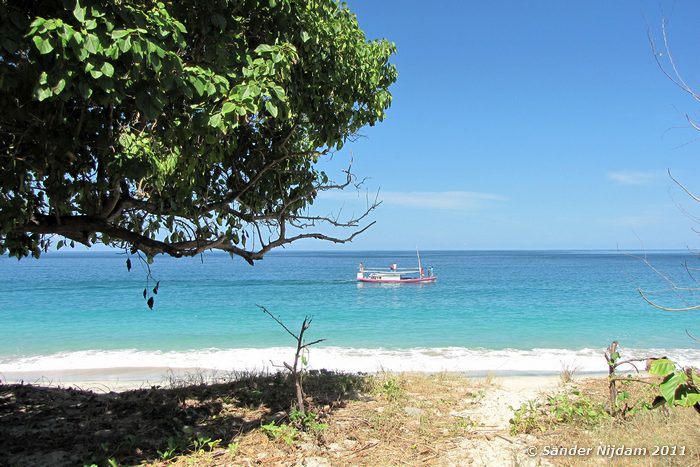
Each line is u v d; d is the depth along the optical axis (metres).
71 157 4.59
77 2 3.11
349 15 5.89
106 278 55.53
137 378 12.16
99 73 3.10
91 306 28.69
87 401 7.66
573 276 58.66
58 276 59.41
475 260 137.00
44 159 4.30
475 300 32.50
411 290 40.41
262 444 5.48
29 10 3.45
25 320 23.50
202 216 6.16
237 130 5.99
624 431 5.64
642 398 7.21
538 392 8.58
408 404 7.36
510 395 8.26
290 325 21.97
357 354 15.51
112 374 12.70
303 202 6.75
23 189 4.23
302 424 5.99
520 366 13.58
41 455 5.29
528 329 20.78
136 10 3.42
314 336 19.20
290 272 73.31
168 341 18.14
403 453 5.28
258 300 32.38
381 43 6.32
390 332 20.03
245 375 9.70
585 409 6.58
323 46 5.21
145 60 3.38
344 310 27.42
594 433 5.70
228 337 18.97
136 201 5.59
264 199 6.51
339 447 5.43
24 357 15.27
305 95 5.29
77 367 13.63
